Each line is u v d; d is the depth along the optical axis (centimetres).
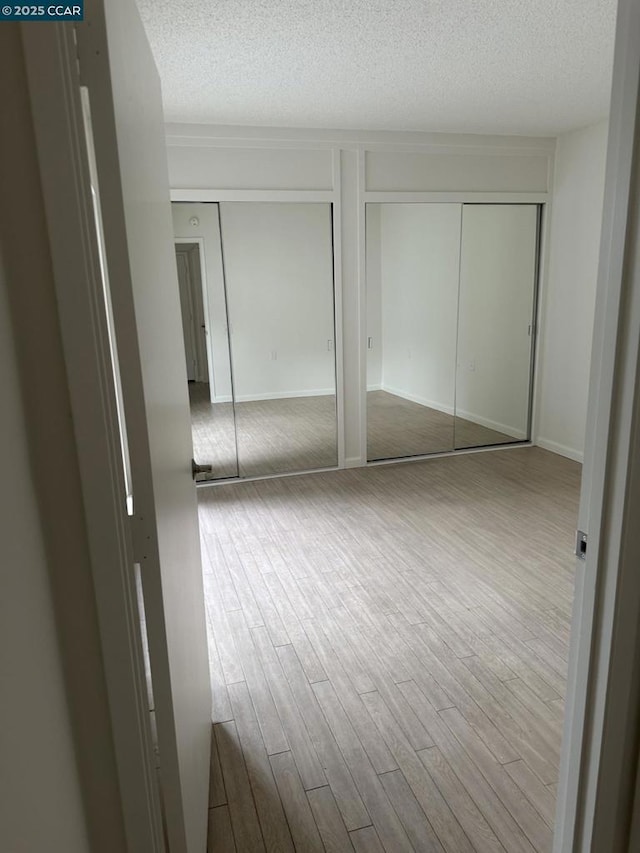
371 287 454
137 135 103
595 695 113
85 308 74
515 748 181
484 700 202
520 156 458
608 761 114
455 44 264
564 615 253
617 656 109
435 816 158
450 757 178
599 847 120
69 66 72
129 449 94
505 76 308
